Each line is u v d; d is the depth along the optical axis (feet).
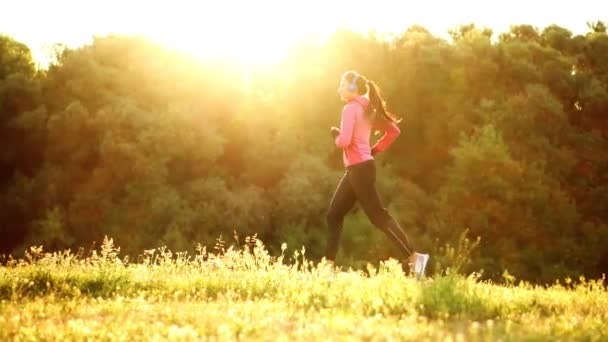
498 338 15.33
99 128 178.50
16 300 22.86
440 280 22.33
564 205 178.60
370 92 31.45
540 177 179.73
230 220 172.14
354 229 172.76
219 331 15.98
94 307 21.22
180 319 18.56
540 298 23.45
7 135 195.21
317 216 178.91
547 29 237.04
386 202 184.03
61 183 180.96
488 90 208.54
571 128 200.03
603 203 190.80
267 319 17.75
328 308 20.63
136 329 17.04
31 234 173.88
